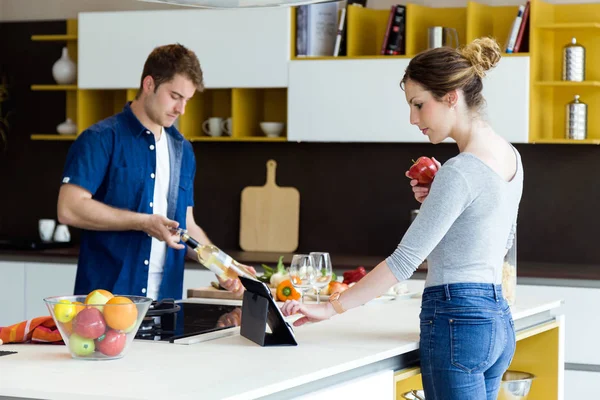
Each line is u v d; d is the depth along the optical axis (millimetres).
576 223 5156
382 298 3504
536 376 3406
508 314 2652
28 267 5277
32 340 2607
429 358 2578
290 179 5641
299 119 5152
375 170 5496
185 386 2012
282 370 2205
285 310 2670
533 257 5242
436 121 2633
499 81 4840
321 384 2271
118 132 3701
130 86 5398
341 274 4922
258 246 5668
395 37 5082
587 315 4527
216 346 2547
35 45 6000
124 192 3715
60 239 5750
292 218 5613
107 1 5852
